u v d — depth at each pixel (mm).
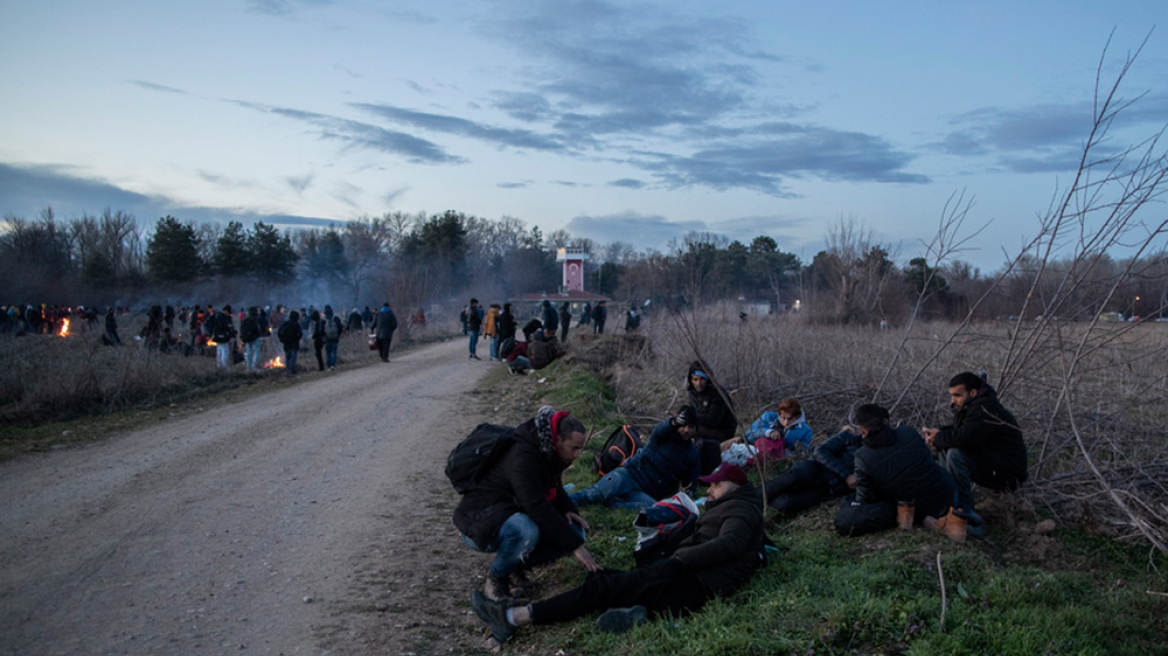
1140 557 5562
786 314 19484
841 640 4098
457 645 4621
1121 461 6668
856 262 20219
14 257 61344
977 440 5957
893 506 5848
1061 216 6754
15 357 14047
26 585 5285
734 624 4332
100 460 9227
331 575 5664
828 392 10164
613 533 6426
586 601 4652
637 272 31391
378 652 4461
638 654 4129
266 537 6461
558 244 107812
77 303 56875
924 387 9258
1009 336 7828
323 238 76875
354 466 9125
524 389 15398
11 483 8070
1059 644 3943
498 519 4895
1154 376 7898
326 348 21891
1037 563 5410
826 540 5832
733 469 5180
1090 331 6449
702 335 12453
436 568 5895
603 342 17703
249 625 4762
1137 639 4270
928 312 14430
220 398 14852
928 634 4043
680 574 4797
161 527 6625
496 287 95250
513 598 5023
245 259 66625
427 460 9555
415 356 25781
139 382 14281
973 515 5828
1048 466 6832
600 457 7816
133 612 4887
